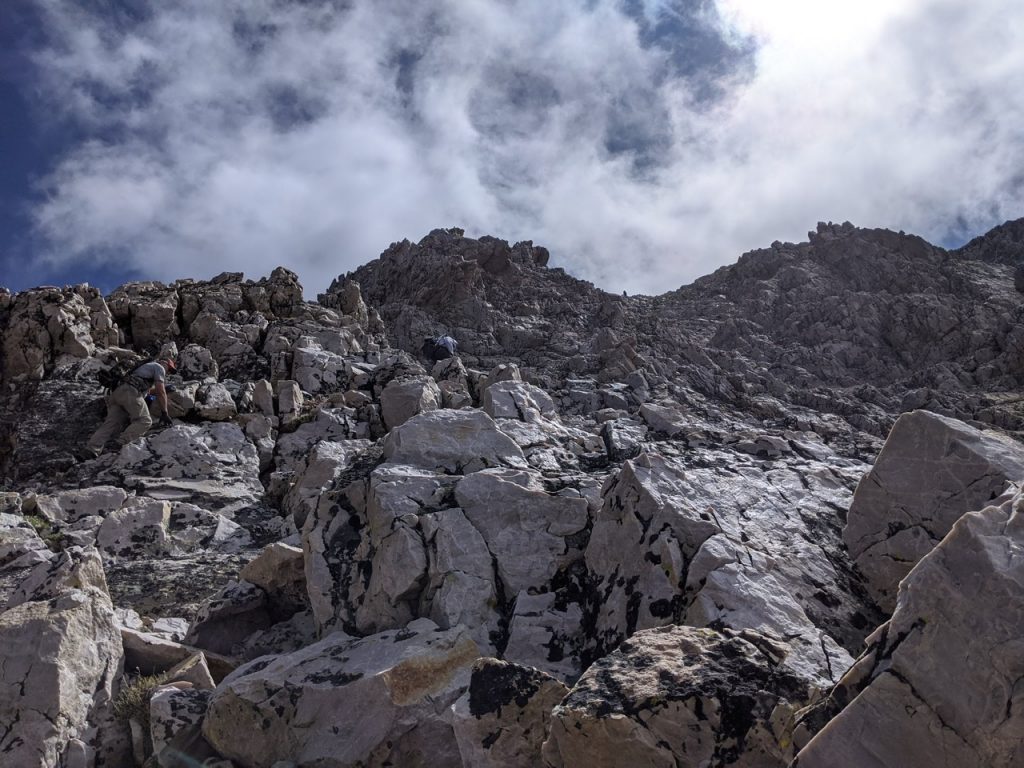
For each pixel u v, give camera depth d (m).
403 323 28.12
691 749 4.45
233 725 6.17
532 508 7.79
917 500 6.88
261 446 14.41
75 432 14.42
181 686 6.82
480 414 9.64
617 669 4.91
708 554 6.38
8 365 15.88
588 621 6.99
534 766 5.04
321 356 17.59
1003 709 3.71
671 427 11.22
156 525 11.20
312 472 11.96
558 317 29.69
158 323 18.75
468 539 7.54
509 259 33.69
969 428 6.90
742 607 5.92
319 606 7.70
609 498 7.49
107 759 6.51
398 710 5.85
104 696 6.80
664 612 6.36
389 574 7.43
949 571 4.04
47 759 6.12
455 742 5.75
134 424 14.05
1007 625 3.81
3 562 9.88
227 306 20.20
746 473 9.09
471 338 27.05
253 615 8.31
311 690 6.15
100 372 14.47
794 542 7.40
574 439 10.91
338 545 8.09
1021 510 4.13
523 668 5.33
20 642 6.56
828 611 6.68
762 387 23.12
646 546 6.82
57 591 7.65
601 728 4.50
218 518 11.79
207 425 14.41
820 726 4.20
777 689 4.61
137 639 7.42
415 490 8.09
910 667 3.98
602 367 22.16
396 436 9.18
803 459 10.07
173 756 6.27
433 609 7.20
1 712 6.23
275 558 8.29
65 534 10.89
